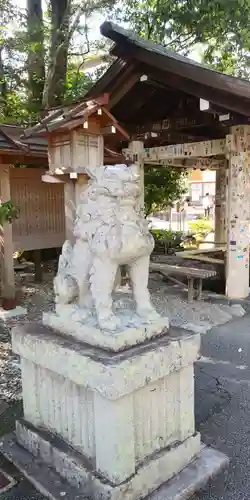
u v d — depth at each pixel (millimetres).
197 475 2232
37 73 9273
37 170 5961
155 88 6551
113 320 2166
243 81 4613
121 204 2170
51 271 8570
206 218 18812
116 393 1863
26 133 4234
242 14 8266
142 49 5504
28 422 2545
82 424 2174
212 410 3045
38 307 5785
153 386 2148
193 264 7695
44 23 9320
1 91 9250
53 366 2209
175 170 10961
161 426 2230
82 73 10219
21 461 2373
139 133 7207
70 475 2160
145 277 2352
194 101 6473
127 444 1985
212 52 10266
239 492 2158
